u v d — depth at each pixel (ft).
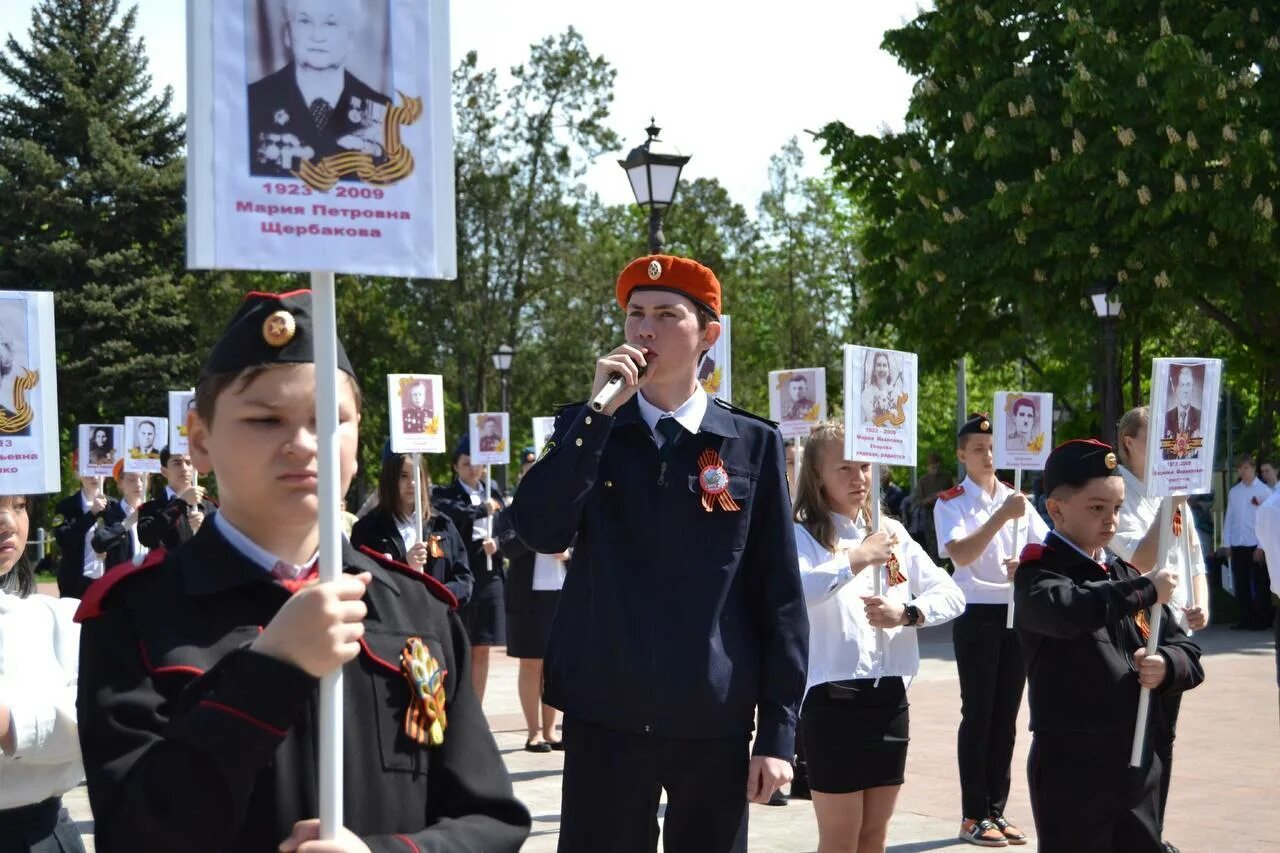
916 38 75.97
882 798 17.49
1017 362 110.22
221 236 6.82
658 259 13.14
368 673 7.54
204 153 6.83
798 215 162.20
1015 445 30.66
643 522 12.62
